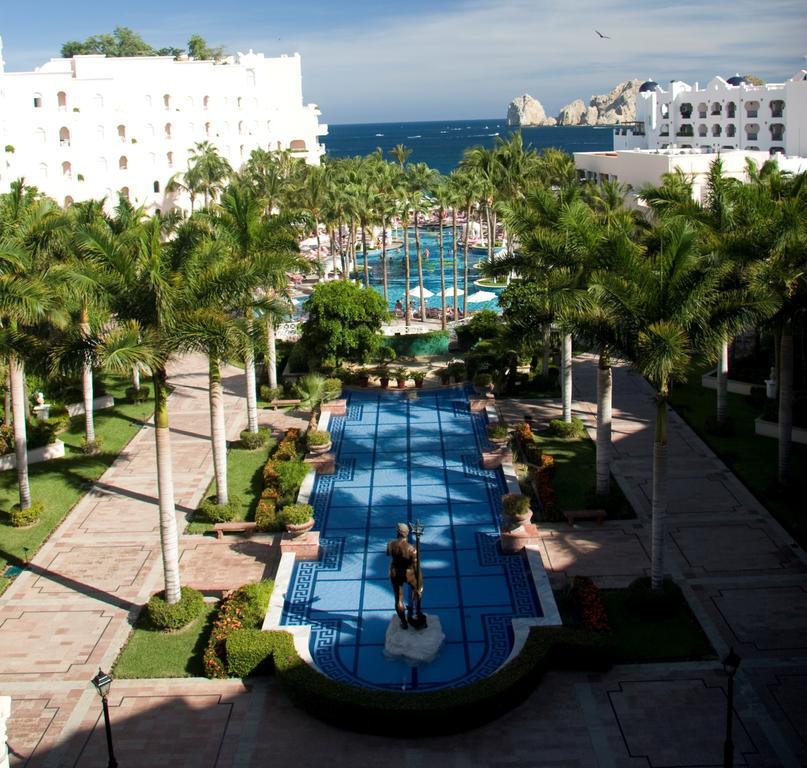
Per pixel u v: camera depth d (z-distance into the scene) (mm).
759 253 31719
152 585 31750
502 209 39281
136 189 98188
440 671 26219
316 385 49531
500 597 30281
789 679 25109
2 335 29328
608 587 30375
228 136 110562
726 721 22562
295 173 100125
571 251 33469
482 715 23531
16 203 40562
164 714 24641
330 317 51938
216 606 30203
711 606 28938
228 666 26094
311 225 52188
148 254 27750
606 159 87438
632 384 52750
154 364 26250
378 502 38219
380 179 84438
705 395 49969
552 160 80062
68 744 23547
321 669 26406
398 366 58531
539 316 36250
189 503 38438
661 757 22344
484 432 46188
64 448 44875
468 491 39094
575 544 33500
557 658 25797
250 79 115875
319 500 38562
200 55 138750
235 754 22953
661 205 40000
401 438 45781
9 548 34625
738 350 54781
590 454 42094
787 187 38156
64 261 34656
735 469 39375
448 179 80188
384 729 23375
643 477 39094
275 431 47219
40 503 37500
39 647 28031
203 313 27031
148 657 27406
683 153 80500
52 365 27156
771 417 43500
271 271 30391
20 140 89062
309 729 23859
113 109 95500
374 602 30281
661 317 26781
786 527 33969
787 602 28969
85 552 34281
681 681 25234
